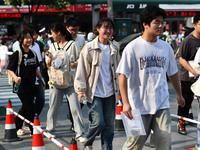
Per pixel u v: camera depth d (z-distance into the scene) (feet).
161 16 11.22
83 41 20.79
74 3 81.35
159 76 11.65
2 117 24.54
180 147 17.87
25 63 18.71
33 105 19.45
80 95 14.60
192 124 22.59
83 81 14.69
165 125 11.55
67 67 18.44
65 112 26.66
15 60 18.65
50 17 98.68
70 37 19.01
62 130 21.40
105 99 14.90
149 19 11.22
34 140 15.30
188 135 20.01
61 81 18.33
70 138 19.67
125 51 11.60
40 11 95.71
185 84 19.66
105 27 14.62
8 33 96.53
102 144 15.44
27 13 95.45
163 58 11.69
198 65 17.04
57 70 18.37
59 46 18.74
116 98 15.01
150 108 11.61
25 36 18.54
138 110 11.49
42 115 25.75
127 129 11.57
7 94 36.09
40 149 15.29
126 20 79.51
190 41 18.62
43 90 20.36
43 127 22.25
